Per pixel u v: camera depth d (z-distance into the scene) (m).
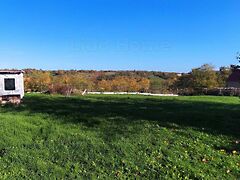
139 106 24.78
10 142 14.84
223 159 14.02
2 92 27.09
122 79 58.44
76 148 14.52
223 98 37.16
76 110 21.50
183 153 14.35
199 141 15.63
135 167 13.21
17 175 12.51
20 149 14.30
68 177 12.54
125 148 14.52
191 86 60.47
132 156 13.97
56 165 13.27
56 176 12.55
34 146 14.63
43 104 24.97
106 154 14.07
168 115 19.89
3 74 27.17
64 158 13.77
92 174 12.74
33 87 43.66
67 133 15.90
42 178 12.40
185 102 30.19
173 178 12.59
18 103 25.59
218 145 15.32
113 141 15.11
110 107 23.52
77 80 49.00
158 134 16.14
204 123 18.34
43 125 17.08
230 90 45.56
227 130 17.34
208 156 14.21
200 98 36.34
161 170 13.04
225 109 24.14
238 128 17.72
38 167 13.05
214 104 28.66
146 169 13.13
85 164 13.40
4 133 15.59
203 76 60.78
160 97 36.66
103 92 44.53
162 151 14.43
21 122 17.12
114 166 13.30
